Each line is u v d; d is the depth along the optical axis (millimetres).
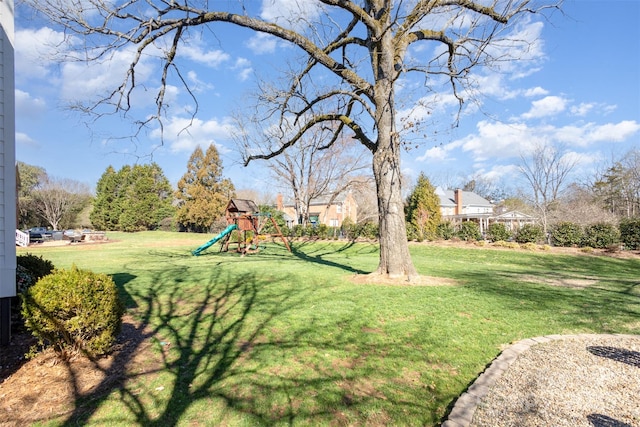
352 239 22375
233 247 20750
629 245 14859
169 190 43688
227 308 5836
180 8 6223
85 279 3609
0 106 4168
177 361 3674
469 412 2666
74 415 2662
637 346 4137
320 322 4930
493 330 4656
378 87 7562
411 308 5539
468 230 19453
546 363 3615
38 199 38906
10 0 4262
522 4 6031
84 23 5699
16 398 2918
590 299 6492
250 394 2975
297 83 9008
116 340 4309
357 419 2635
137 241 27078
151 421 2582
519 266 12992
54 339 3568
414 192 24734
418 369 3502
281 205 44250
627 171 29531
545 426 2496
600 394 2992
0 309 4160
